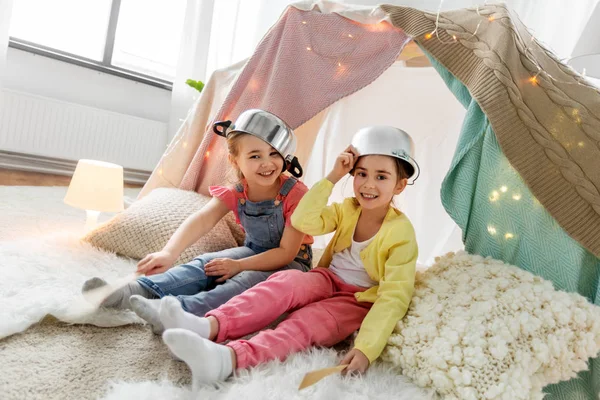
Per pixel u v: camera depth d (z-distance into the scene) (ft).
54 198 6.73
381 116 5.38
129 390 2.20
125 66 10.42
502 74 3.43
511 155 3.35
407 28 4.00
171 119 9.78
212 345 2.44
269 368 2.55
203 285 3.36
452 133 5.06
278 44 4.65
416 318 2.88
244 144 3.57
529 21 7.33
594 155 3.30
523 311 2.74
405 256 3.13
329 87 4.49
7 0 7.27
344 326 3.05
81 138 9.12
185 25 9.51
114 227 4.16
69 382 2.32
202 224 3.77
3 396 2.12
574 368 2.75
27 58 8.50
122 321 2.96
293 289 3.05
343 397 2.34
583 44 4.84
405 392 2.50
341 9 4.38
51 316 2.86
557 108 3.43
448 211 3.68
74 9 9.75
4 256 3.59
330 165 5.64
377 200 3.24
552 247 3.30
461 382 2.48
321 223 3.42
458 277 3.16
